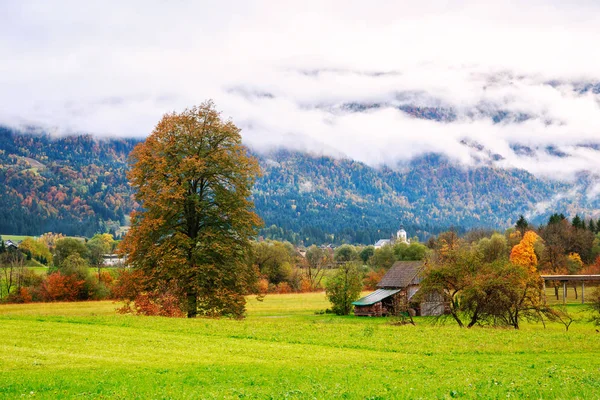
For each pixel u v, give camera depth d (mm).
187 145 54625
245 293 55406
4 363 28797
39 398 20594
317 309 95188
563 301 106188
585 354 37375
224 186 55969
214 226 55812
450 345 39281
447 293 60281
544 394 20953
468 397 20406
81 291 105375
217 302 52531
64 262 111312
